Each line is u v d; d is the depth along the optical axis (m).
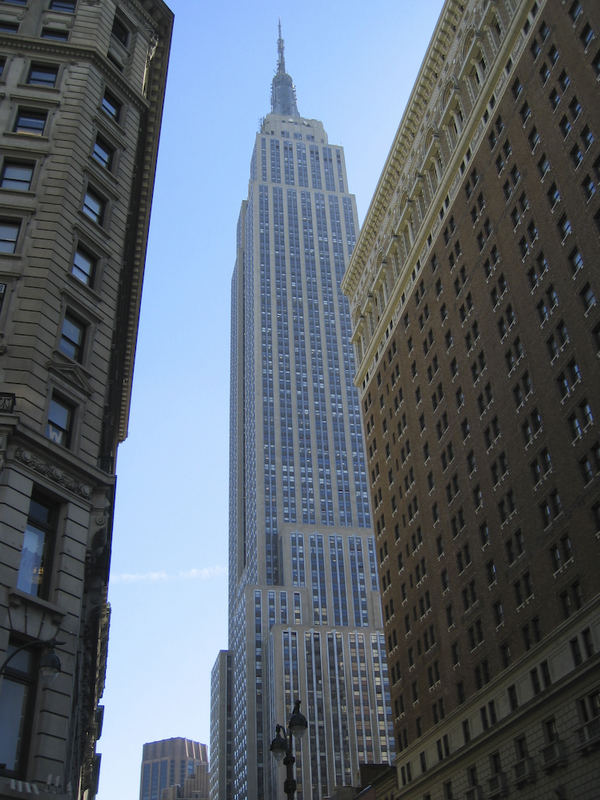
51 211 37.03
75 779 29.48
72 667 28.41
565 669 51.59
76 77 43.12
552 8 63.41
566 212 58.16
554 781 51.03
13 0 46.25
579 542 52.19
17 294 33.69
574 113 59.12
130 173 44.31
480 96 74.75
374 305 103.12
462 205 76.44
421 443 80.81
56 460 31.14
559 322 57.69
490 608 63.31
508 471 62.88
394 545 86.00
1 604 26.75
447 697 69.19
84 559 30.81
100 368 36.00
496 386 66.06
